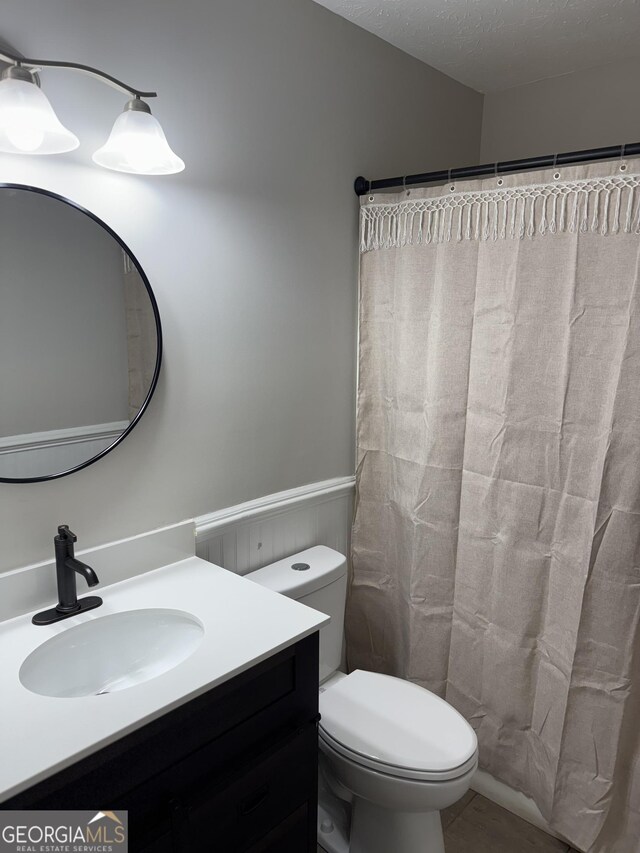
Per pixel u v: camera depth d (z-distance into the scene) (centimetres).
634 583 161
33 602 135
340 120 189
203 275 159
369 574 220
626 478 157
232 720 119
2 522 130
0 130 110
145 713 102
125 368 144
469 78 231
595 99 221
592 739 171
